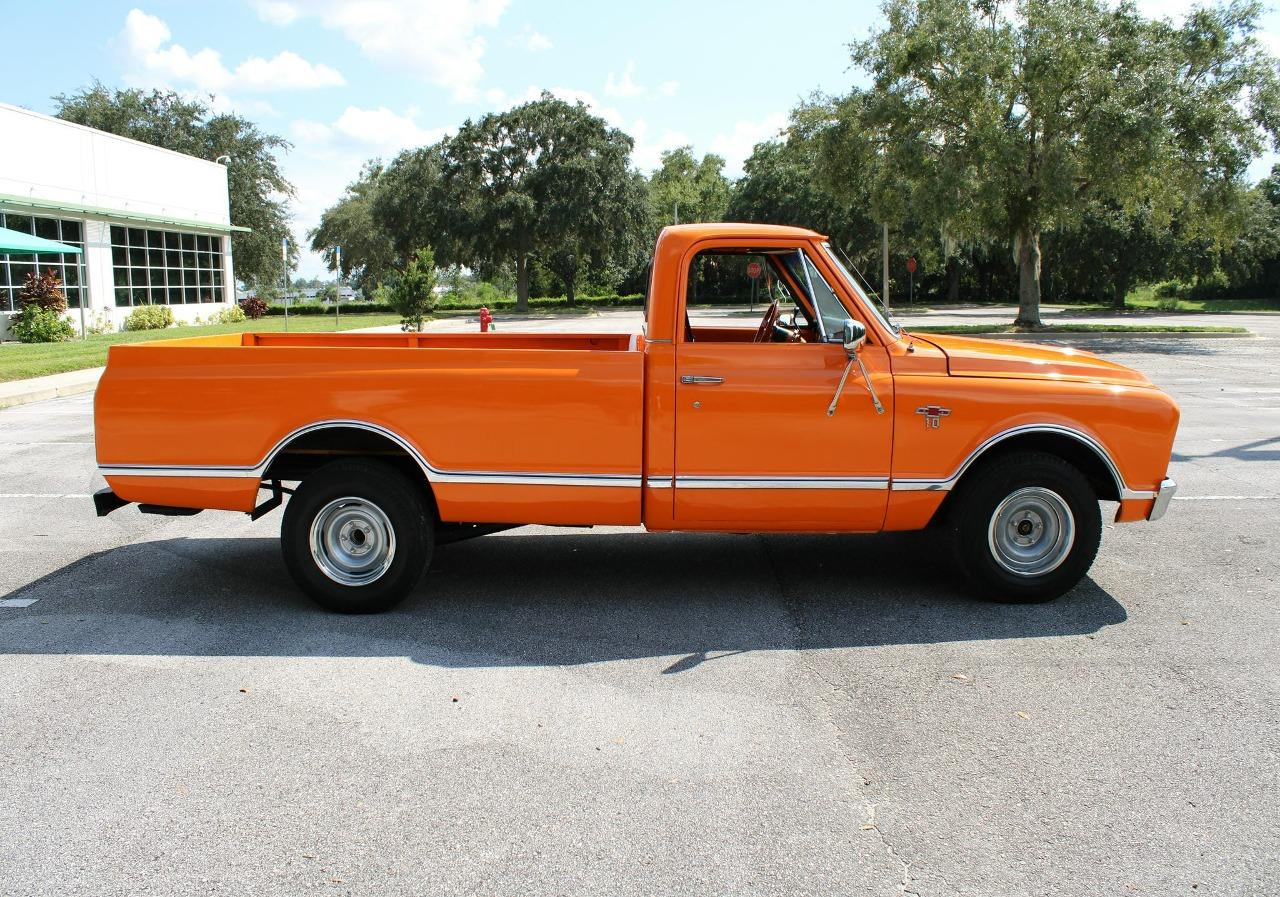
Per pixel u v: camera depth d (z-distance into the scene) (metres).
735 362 5.18
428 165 55.75
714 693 4.31
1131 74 25.00
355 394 5.19
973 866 3.02
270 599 5.67
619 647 4.87
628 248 51.53
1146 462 5.36
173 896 2.90
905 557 6.44
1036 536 5.43
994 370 5.32
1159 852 3.09
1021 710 4.12
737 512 5.28
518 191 50.00
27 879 2.99
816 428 5.18
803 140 41.94
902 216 29.30
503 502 5.25
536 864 3.04
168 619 5.32
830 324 5.43
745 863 3.04
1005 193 26.72
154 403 5.29
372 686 4.40
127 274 32.25
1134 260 43.62
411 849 3.12
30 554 6.68
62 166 28.42
